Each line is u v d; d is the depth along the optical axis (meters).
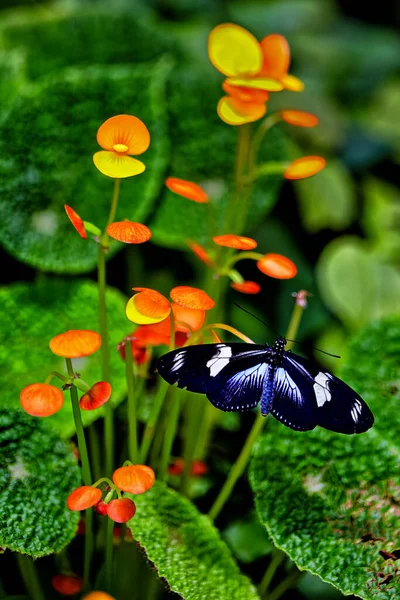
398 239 0.90
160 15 1.04
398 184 1.00
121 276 0.75
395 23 1.28
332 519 0.55
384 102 1.03
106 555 0.54
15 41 0.72
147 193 0.65
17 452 0.55
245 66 0.55
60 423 0.59
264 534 0.61
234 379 0.52
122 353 0.56
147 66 0.70
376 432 0.57
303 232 0.88
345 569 0.54
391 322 0.61
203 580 0.53
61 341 0.49
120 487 0.49
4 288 0.63
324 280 0.80
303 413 0.52
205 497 0.62
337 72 1.06
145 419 0.62
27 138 0.63
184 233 0.68
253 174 0.60
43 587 0.57
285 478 0.56
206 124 0.69
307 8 1.09
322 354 0.78
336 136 0.92
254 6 1.08
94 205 0.64
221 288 0.62
